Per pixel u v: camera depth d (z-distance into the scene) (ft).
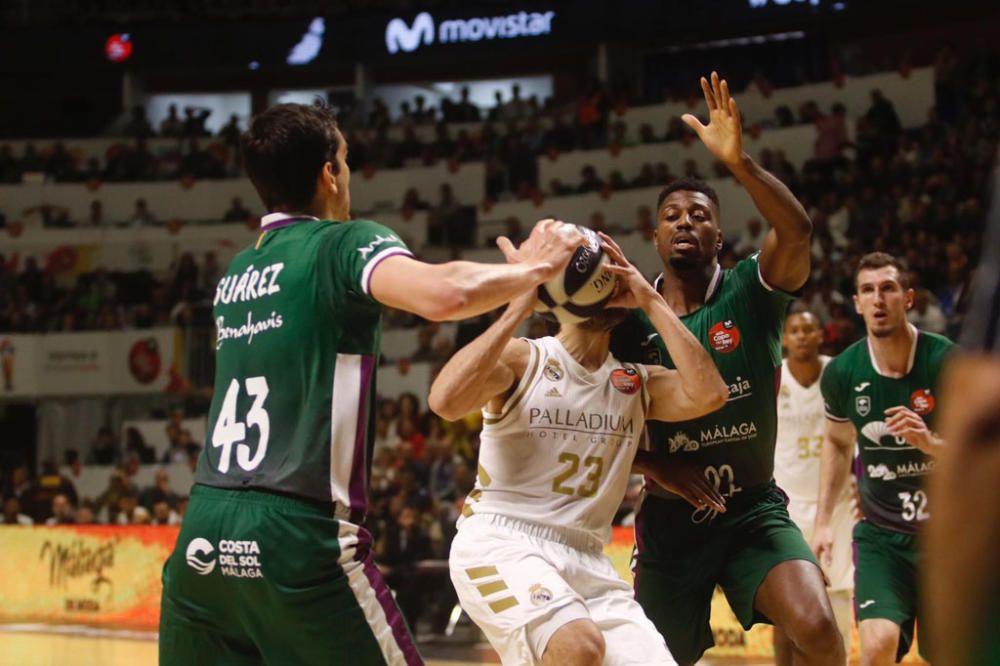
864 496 16.74
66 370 51.21
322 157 9.59
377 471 37.29
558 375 11.53
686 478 12.89
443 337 46.68
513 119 62.85
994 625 2.81
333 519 8.75
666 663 10.79
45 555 37.24
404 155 61.16
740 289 13.44
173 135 66.28
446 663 26.99
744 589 12.98
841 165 51.26
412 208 56.85
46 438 51.34
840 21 61.57
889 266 16.43
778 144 53.88
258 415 9.00
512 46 63.72
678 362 11.51
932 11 61.46
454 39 64.54
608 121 59.82
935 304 38.24
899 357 16.43
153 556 35.29
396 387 46.26
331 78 73.41
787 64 64.08
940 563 2.87
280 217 9.57
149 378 50.55
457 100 73.10
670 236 13.48
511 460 11.48
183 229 56.18
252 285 9.29
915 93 54.49
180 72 71.92
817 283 42.45
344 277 8.76
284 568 8.60
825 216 47.11
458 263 8.25
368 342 9.02
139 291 54.90
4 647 30.35
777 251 12.83
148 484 45.29
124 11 71.51
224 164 62.59
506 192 57.82
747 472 13.43
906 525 16.28
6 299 54.49
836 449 17.76
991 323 2.95
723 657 26.96
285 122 9.52
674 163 55.72
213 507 8.90
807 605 12.31
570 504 11.43
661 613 13.69
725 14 59.47
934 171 47.78
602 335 11.82
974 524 2.81
